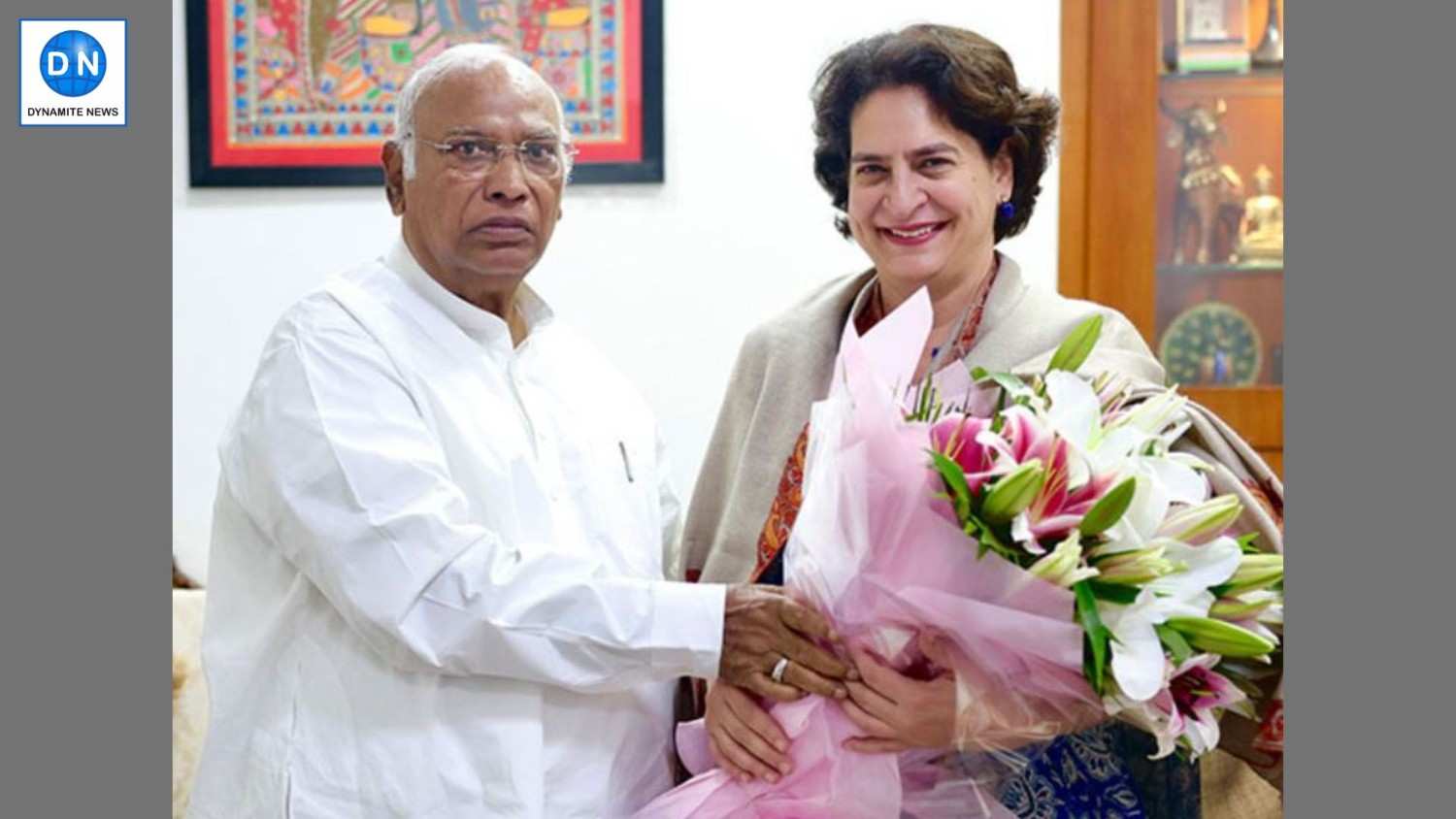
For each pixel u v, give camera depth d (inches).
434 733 68.2
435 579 66.6
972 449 60.6
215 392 120.2
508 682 69.1
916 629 63.7
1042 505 59.5
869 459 61.8
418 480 67.7
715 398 119.0
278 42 117.6
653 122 117.1
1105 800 68.5
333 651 69.6
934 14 116.6
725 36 117.0
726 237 118.0
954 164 71.2
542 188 72.1
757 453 77.3
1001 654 61.4
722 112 117.3
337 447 67.5
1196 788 72.5
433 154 71.2
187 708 102.9
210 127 118.3
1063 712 63.0
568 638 67.1
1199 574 60.9
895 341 65.9
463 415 70.8
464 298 74.2
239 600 72.3
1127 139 117.3
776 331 79.1
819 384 76.9
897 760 66.6
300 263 119.1
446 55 72.7
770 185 117.6
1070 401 61.7
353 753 68.2
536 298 78.6
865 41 73.5
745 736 68.5
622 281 118.7
